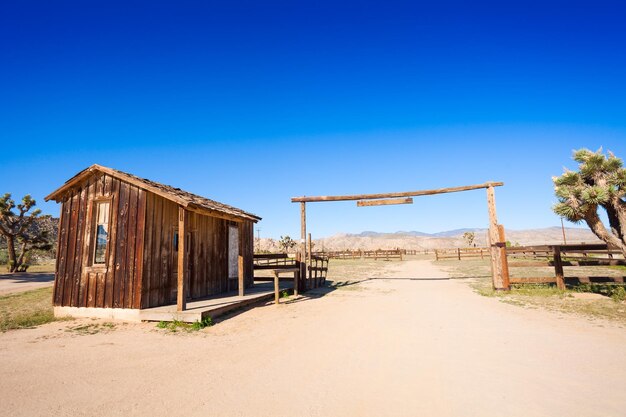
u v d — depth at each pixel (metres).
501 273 13.98
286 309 11.01
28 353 6.39
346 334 7.66
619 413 3.84
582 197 10.02
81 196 10.52
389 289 16.06
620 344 6.47
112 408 4.11
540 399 4.23
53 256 55.19
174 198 9.34
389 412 3.95
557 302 11.01
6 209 31.03
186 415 3.92
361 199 17.19
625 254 10.00
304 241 16.39
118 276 9.64
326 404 4.18
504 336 7.21
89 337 7.61
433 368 5.38
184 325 8.66
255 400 4.30
